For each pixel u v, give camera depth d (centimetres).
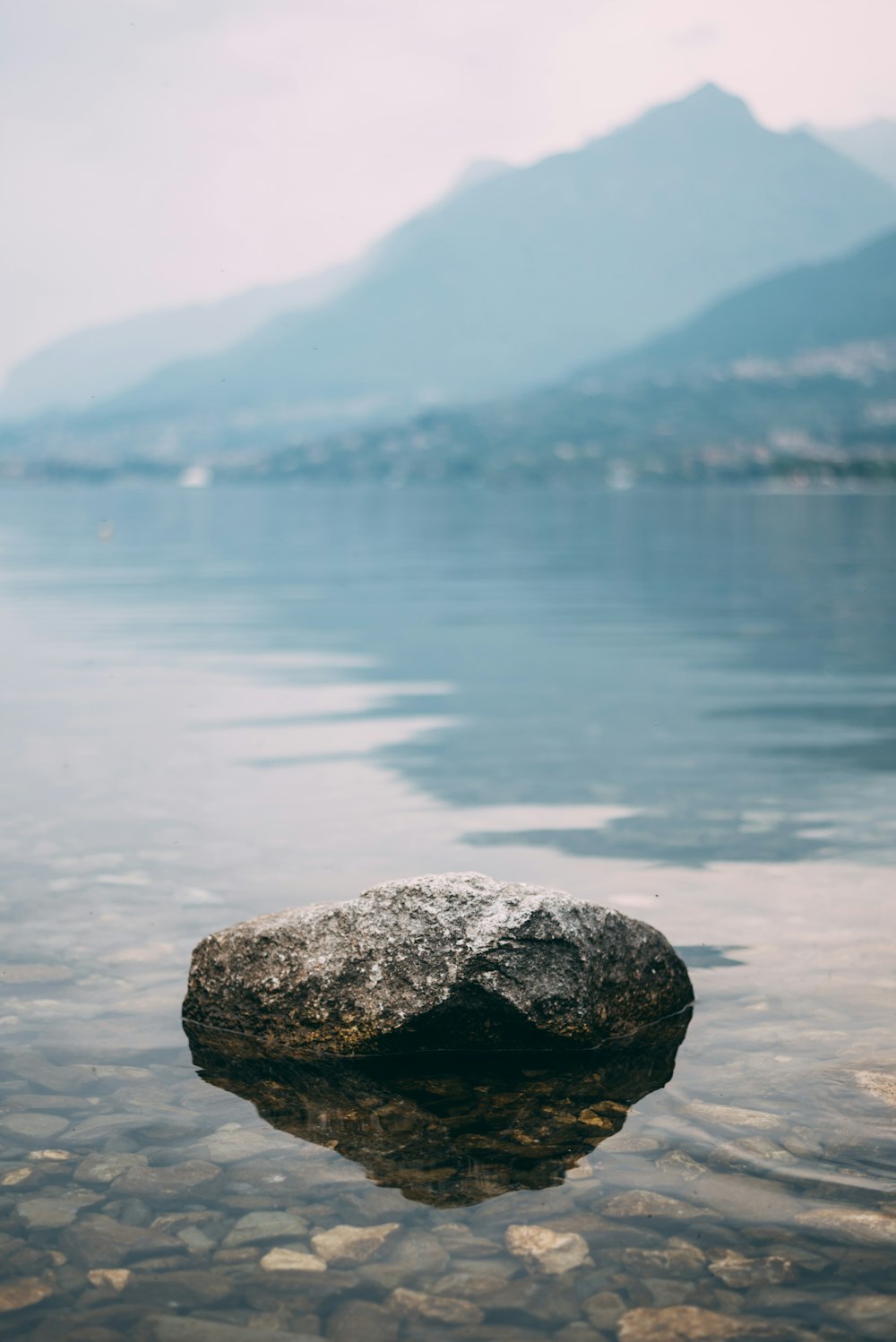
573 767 955
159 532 5834
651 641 1788
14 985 514
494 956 465
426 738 1078
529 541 4894
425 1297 301
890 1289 302
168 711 1223
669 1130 387
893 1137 378
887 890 630
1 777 925
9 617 2123
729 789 873
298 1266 314
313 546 4569
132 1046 459
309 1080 436
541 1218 336
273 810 821
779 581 2867
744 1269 311
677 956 504
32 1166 365
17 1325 291
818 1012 476
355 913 488
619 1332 288
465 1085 432
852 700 1270
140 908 614
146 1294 303
